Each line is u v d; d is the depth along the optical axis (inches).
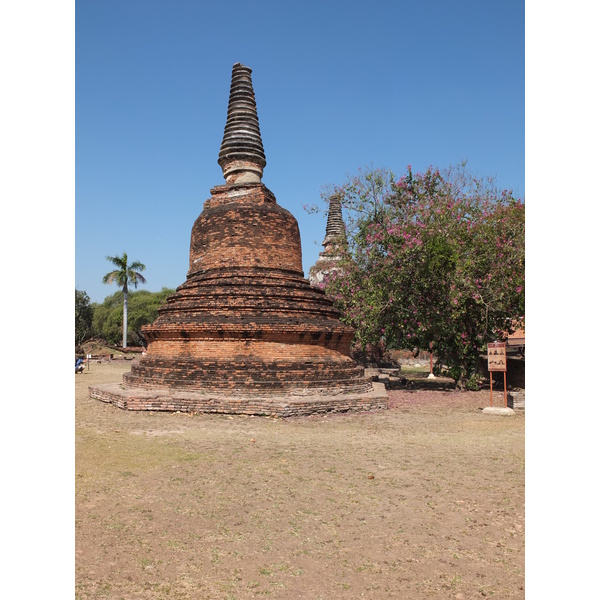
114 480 356.2
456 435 518.0
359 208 1114.1
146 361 740.0
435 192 1125.1
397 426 565.9
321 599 207.9
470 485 352.2
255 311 712.4
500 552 251.6
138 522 283.6
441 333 924.6
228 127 874.8
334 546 256.4
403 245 888.3
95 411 640.4
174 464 397.1
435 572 231.5
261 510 302.4
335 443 475.8
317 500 319.9
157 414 620.4
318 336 714.8
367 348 1627.7
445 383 1152.8
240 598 208.1
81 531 270.8
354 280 1069.8
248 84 893.2
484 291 871.7
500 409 650.8
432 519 291.9
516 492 337.7
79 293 2812.5
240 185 829.8
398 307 938.1
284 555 246.1
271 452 437.4
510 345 1422.2
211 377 668.1
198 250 807.1
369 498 324.5
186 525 279.9
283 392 660.7
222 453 432.1
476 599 209.5
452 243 861.8
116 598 207.2
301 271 827.4
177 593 211.5
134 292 2974.9
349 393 705.0
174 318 733.3
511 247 856.3
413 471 385.1
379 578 225.3
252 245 772.0
